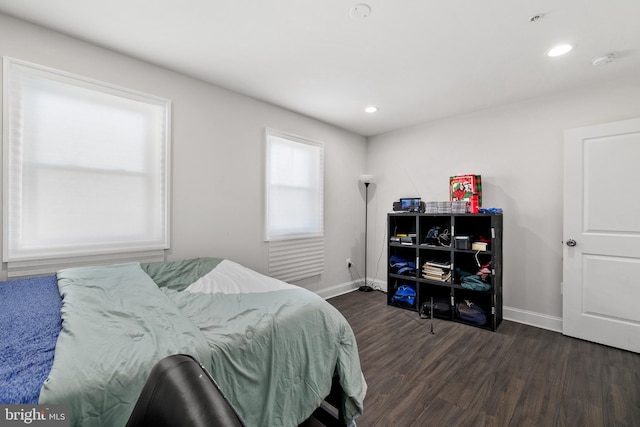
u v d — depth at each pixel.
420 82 2.58
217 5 1.62
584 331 2.49
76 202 1.94
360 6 1.62
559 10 1.63
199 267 2.15
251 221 2.93
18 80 1.73
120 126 2.12
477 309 2.83
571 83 2.55
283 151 3.25
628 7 1.59
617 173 2.35
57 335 1.04
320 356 1.38
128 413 0.83
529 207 2.90
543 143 2.82
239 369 1.10
